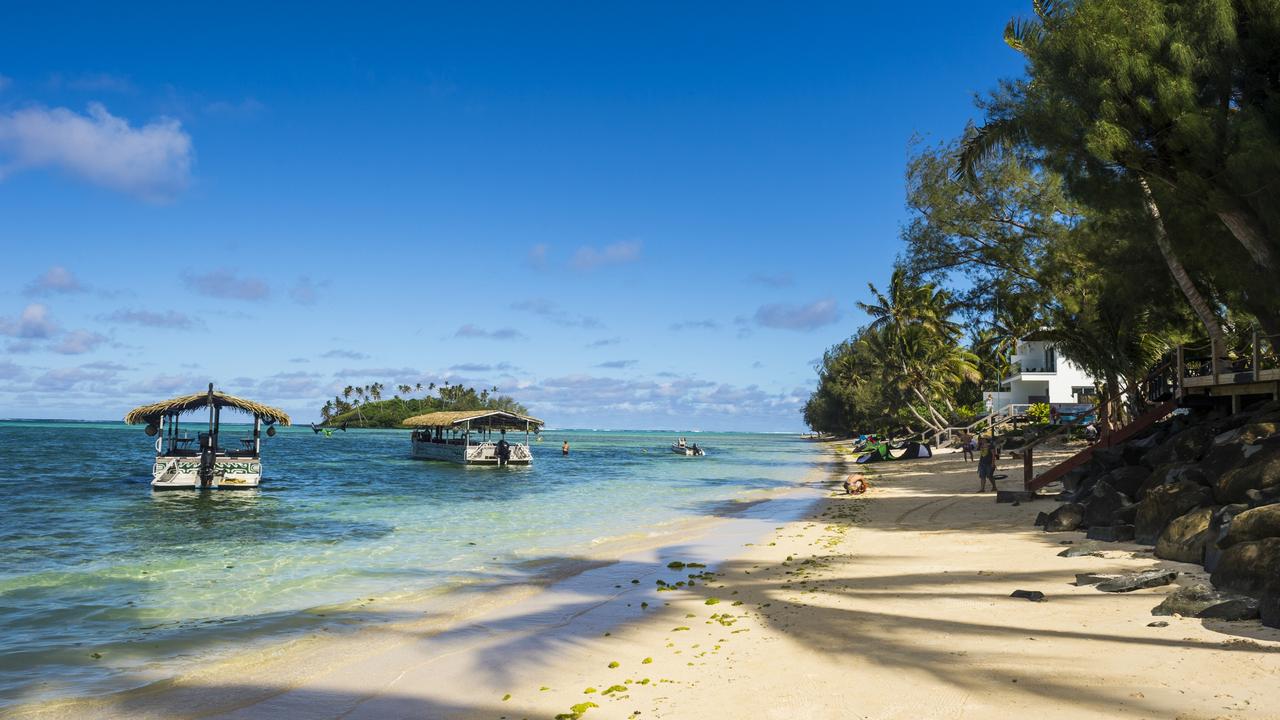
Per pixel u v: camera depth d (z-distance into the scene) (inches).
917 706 217.6
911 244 1153.4
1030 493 775.1
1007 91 594.6
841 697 230.8
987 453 932.6
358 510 953.5
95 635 352.8
